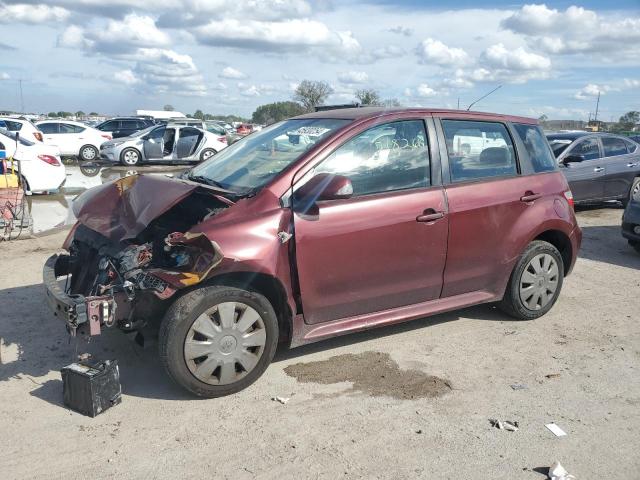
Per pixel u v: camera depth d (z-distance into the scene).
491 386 4.01
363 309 4.30
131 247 4.00
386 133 4.35
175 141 21.41
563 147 10.76
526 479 3.01
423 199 4.36
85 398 3.56
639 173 11.14
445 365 4.32
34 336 4.74
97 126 28.12
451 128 4.68
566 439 3.37
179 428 3.44
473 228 4.62
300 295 3.96
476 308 5.57
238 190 4.11
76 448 3.23
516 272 4.99
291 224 3.86
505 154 4.99
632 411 3.69
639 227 7.68
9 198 8.59
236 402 3.75
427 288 4.54
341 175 3.91
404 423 3.52
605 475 3.04
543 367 4.31
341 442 3.32
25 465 3.08
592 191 10.71
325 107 6.98
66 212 11.07
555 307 5.63
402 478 3.00
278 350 4.54
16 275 6.37
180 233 3.72
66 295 3.62
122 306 3.67
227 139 22.92
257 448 3.25
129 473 3.02
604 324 5.20
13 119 17.69
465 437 3.38
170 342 3.56
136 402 3.74
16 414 3.58
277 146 4.44
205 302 3.62
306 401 3.77
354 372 4.18
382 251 4.20
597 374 4.20
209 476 3.00
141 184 4.28
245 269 3.69
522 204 4.93
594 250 8.14
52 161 12.77
